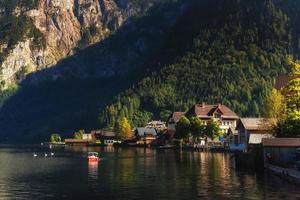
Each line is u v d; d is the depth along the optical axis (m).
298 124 113.06
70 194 74.44
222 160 138.88
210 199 67.50
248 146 147.12
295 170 92.25
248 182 83.81
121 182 87.69
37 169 119.00
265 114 144.38
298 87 115.62
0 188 81.88
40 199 70.38
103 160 147.25
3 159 163.12
